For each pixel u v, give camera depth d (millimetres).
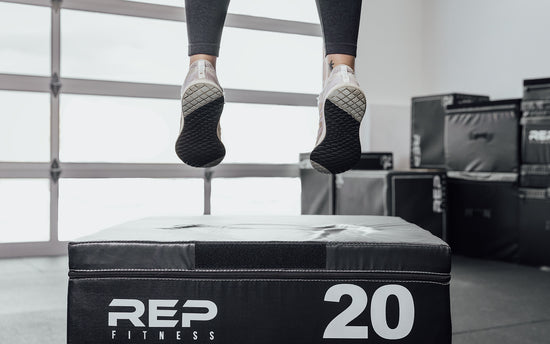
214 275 1281
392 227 1560
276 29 5219
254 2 5172
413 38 5922
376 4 5758
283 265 1283
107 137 4680
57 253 4523
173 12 4820
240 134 5137
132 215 4773
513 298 3031
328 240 1305
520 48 4898
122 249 1278
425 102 4855
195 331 1287
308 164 4898
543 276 3672
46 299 2967
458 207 4492
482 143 4297
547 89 3875
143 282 1284
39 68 4461
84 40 4598
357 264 1289
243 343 1288
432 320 1305
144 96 4746
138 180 4773
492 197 4258
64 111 4539
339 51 1263
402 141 5684
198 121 1297
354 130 1301
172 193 4895
